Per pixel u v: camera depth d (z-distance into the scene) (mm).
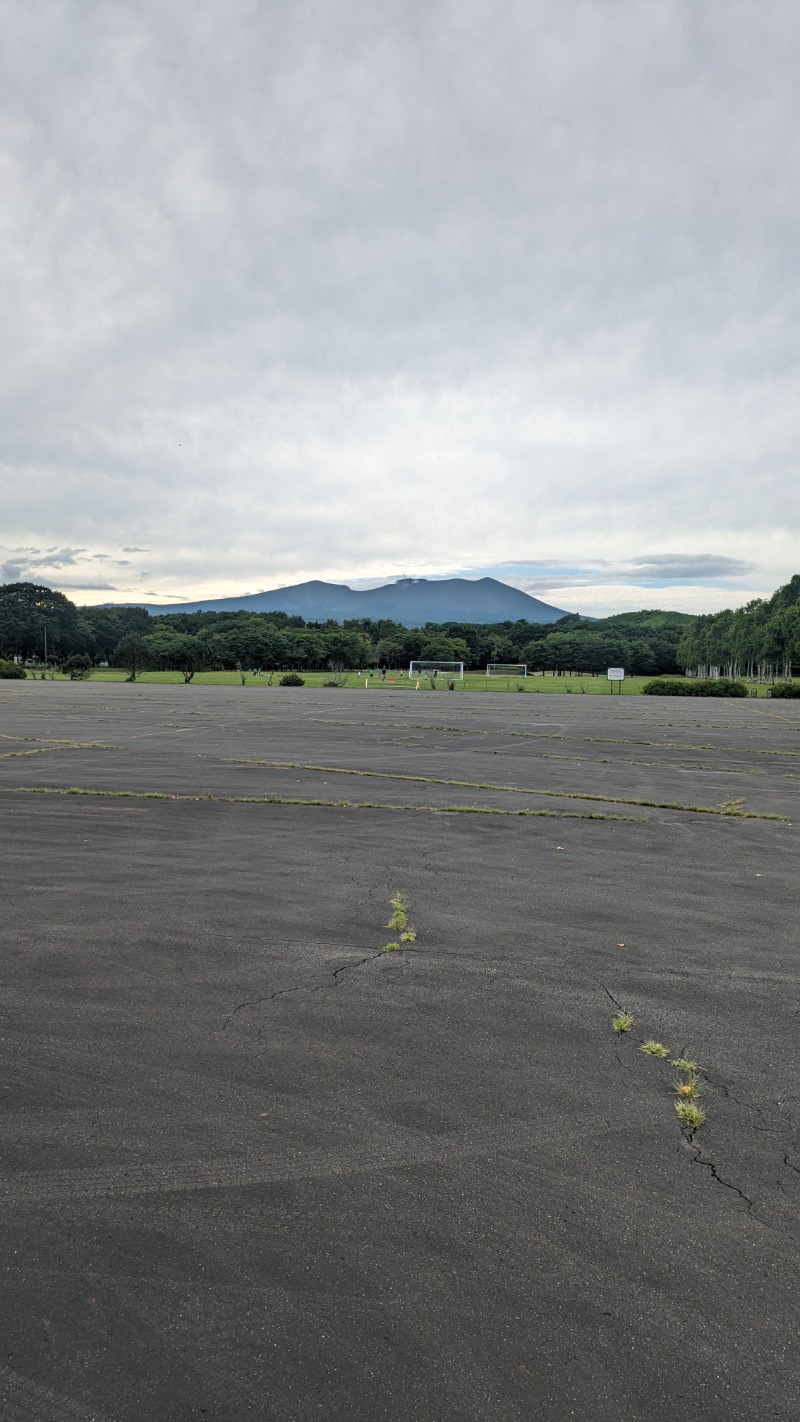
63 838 9602
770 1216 3078
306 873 8211
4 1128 3576
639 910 7145
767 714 37625
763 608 111688
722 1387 2334
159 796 12539
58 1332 2490
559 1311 2598
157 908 6898
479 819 11438
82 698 39969
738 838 10516
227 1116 3699
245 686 59656
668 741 23844
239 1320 2541
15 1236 2896
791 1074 4215
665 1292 2689
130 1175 3258
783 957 5980
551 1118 3742
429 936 6316
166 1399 2270
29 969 5473
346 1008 4930
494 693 58719
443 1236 2934
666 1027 4750
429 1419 2217
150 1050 4344
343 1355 2416
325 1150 3447
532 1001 5090
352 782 14492
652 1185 3258
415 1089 3977
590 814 12031
